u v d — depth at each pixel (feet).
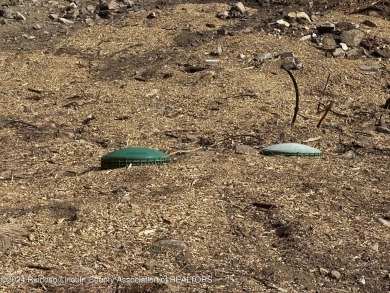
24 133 40.65
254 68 49.32
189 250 25.25
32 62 52.16
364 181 31.78
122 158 33.22
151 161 33.19
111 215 27.55
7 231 26.00
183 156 35.37
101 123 41.73
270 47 52.06
